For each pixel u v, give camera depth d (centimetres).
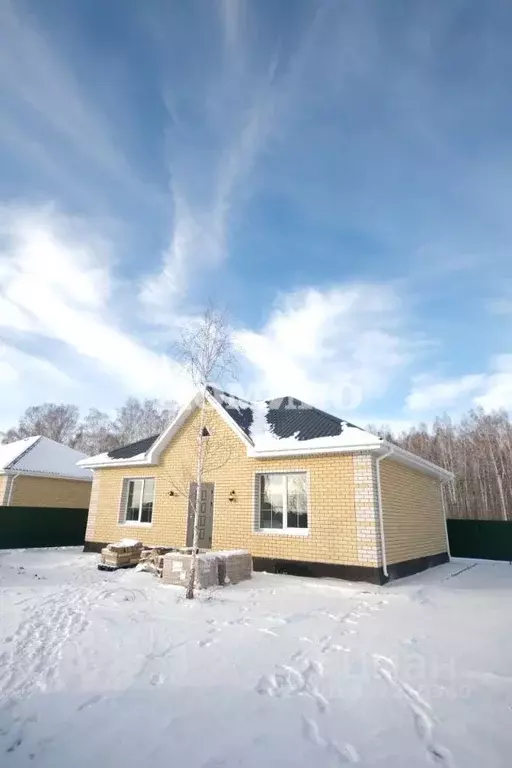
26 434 5362
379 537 1039
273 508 1223
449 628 638
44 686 417
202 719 353
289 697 396
